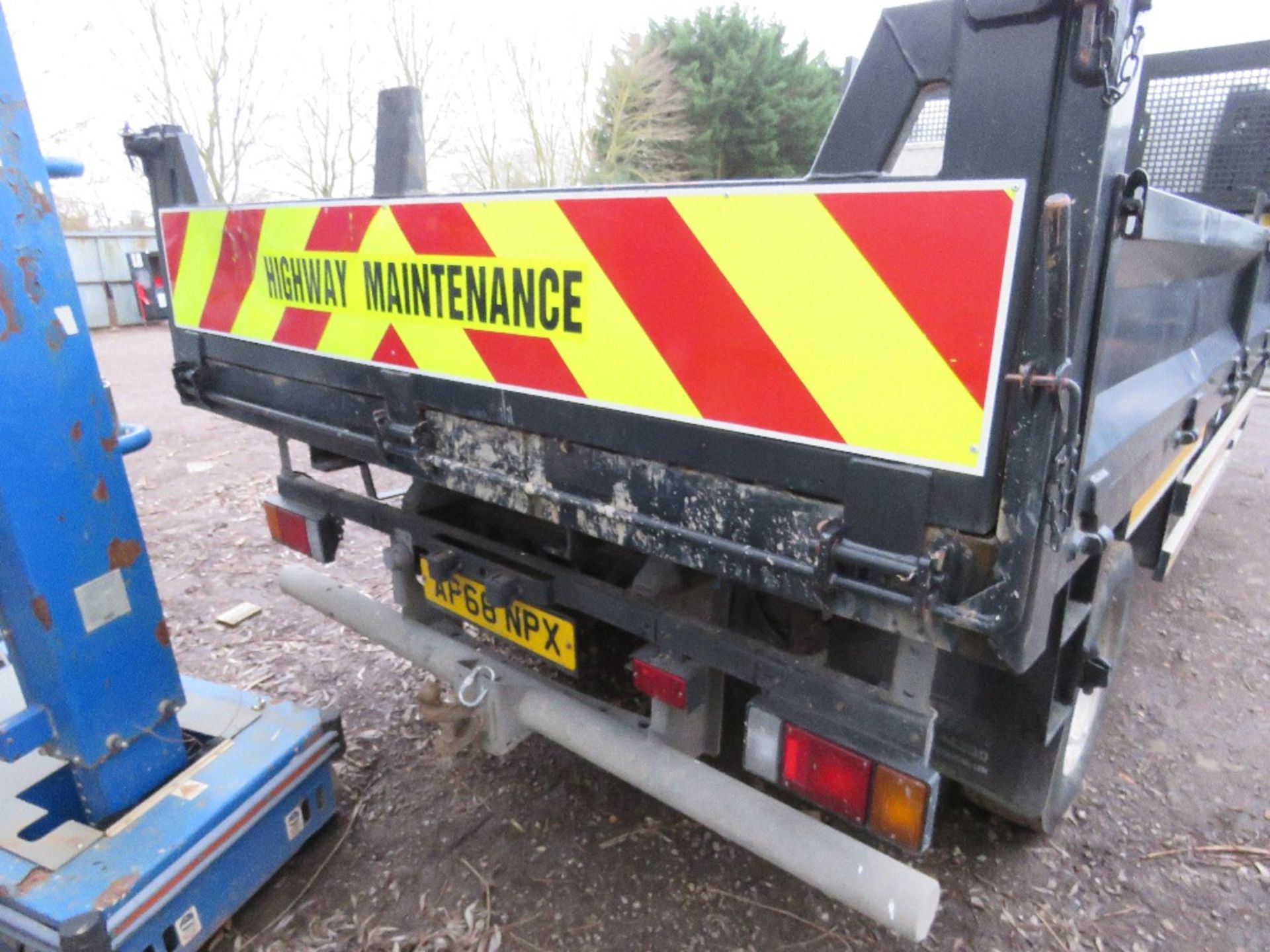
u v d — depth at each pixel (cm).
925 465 108
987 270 98
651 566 189
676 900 199
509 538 244
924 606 110
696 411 130
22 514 157
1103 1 86
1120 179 99
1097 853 216
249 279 212
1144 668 314
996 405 101
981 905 198
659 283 129
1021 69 93
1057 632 171
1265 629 348
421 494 241
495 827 224
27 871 163
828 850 148
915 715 137
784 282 115
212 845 177
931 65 101
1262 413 782
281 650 316
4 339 151
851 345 111
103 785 179
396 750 256
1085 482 129
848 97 109
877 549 114
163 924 170
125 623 178
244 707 214
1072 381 96
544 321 148
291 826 203
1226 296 288
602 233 134
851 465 114
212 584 378
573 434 150
